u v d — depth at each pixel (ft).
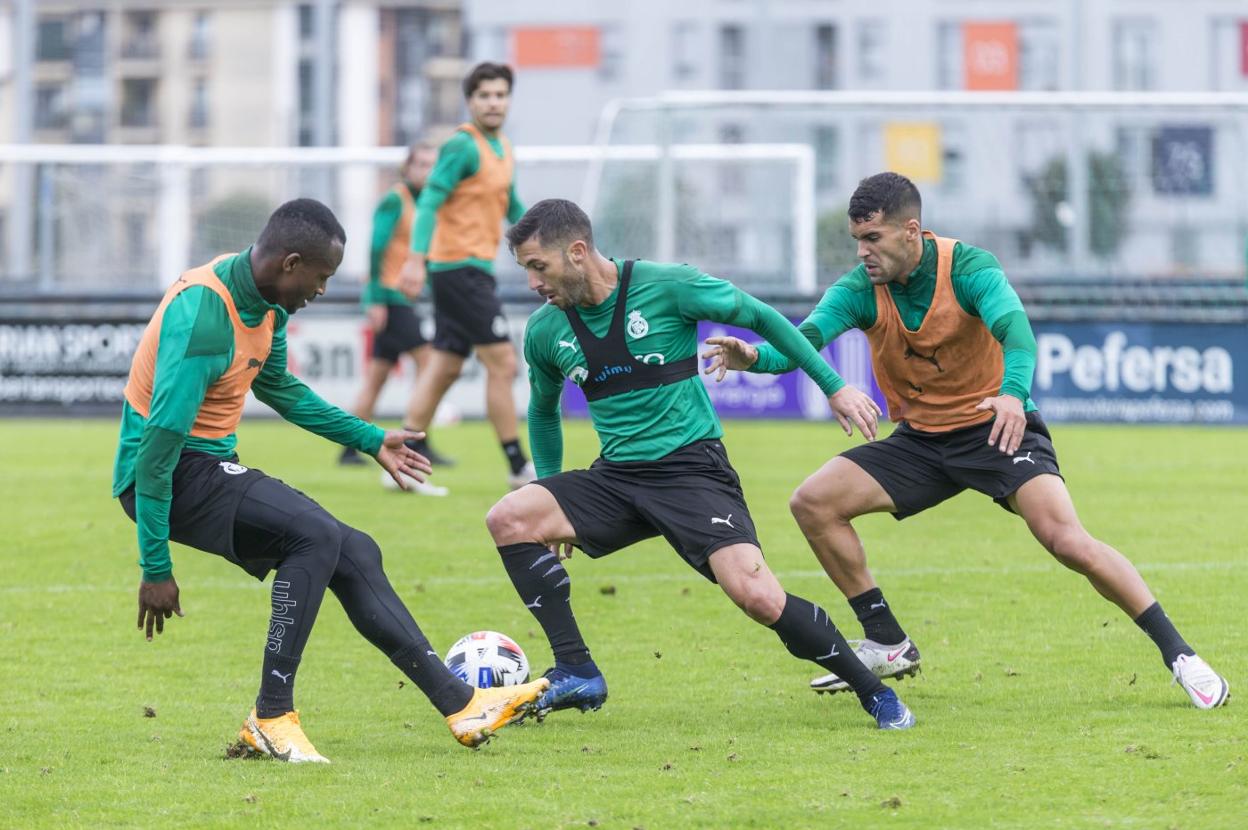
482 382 208.54
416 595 92.12
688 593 93.20
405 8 577.84
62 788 54.80
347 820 50.62
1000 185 259.80
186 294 56.34
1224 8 419.54
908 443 69.15
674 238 225.97
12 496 134.41
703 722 64.54
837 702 68.13
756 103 212.43
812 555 104.63
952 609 86.94
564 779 55.31
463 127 123.34
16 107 270.87
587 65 464.24
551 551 64.80
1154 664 73.00
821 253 240.12
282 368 61.57
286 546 58.44
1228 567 97.19
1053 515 65.26
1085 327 197.26
